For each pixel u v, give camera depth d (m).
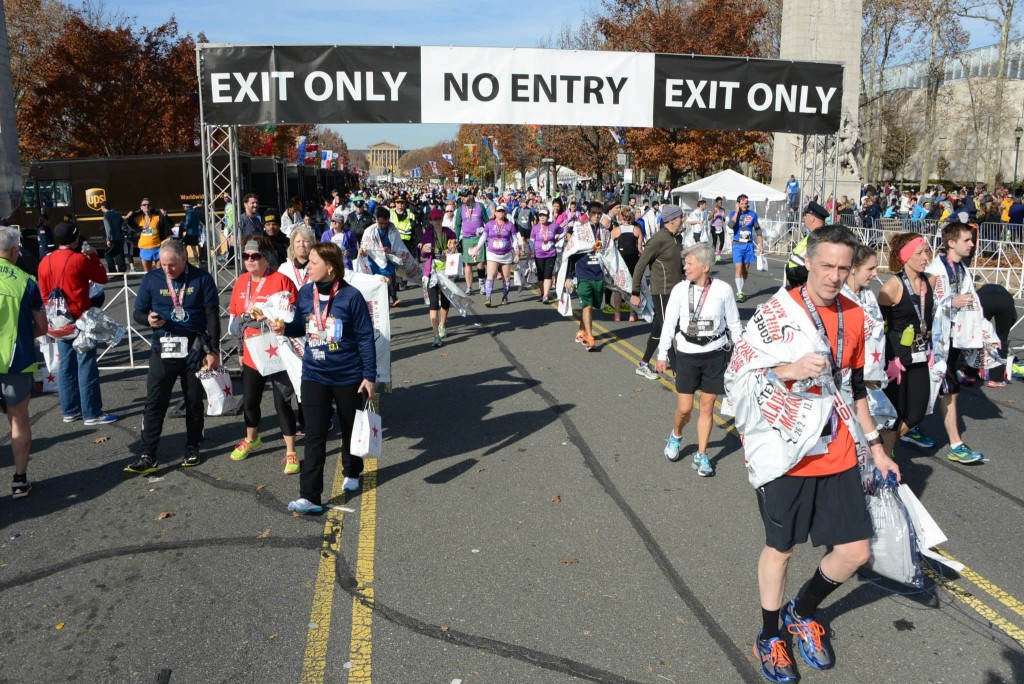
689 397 6.11
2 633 4.00
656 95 10.00
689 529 5.19
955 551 4.85
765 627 3.64
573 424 7.48
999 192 33.16
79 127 34.00
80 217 24.56
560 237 15.27
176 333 6.21
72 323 7.33
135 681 3.59
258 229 12.92
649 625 4.04
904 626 4.04
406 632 3.98
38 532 5.19
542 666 3.69
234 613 4.18
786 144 30.61
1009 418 7.69
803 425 3.34
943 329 5.67
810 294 3.42
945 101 56.84
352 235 12.72
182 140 36.53
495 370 9.70
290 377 6.00
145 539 5.07
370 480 6.09
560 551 4.87
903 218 27.38
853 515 3.44
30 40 32.69
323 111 9.39
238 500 5.71
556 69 9.74
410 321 13.35
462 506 5.58
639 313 13.02
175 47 34.91
